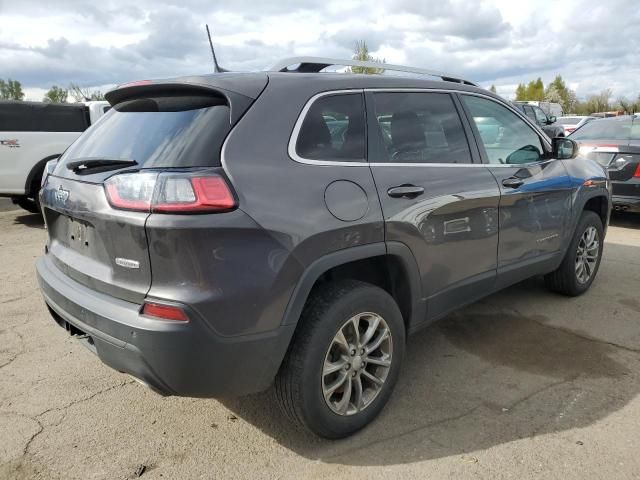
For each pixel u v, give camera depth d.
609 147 7.35
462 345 3.77
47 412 2.95
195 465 2.52
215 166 2.21
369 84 2.96
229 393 2.30
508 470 2.43
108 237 2.32
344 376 2.63
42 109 8.55
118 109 2.96
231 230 2.15
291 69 2.98
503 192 3.50
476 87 3.73
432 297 3.10
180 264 2.12
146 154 2.39
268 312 2.26
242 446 2.66
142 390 3.20
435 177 3.05
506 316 4.28
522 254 3.81
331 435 2.64
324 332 2.46
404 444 2.65
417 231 2.88
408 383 3.25
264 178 2.31
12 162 8.30
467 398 3.07
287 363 2.45
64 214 2.68
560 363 3.47
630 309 4.40
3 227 8.26
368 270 2.95
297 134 2.52
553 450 2.57
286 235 2.29
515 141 3.88
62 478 2.42
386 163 2.86
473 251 3.32
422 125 3.16
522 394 3.10
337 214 2.49
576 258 4.54
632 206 7.29
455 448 2.61
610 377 3.27
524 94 72.38
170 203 2.10
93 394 3.15
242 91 2.45
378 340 2.77
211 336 2.14
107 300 2.33
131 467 2.50
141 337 2.14
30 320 4.27
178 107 2.54
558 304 4.52
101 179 2.39
